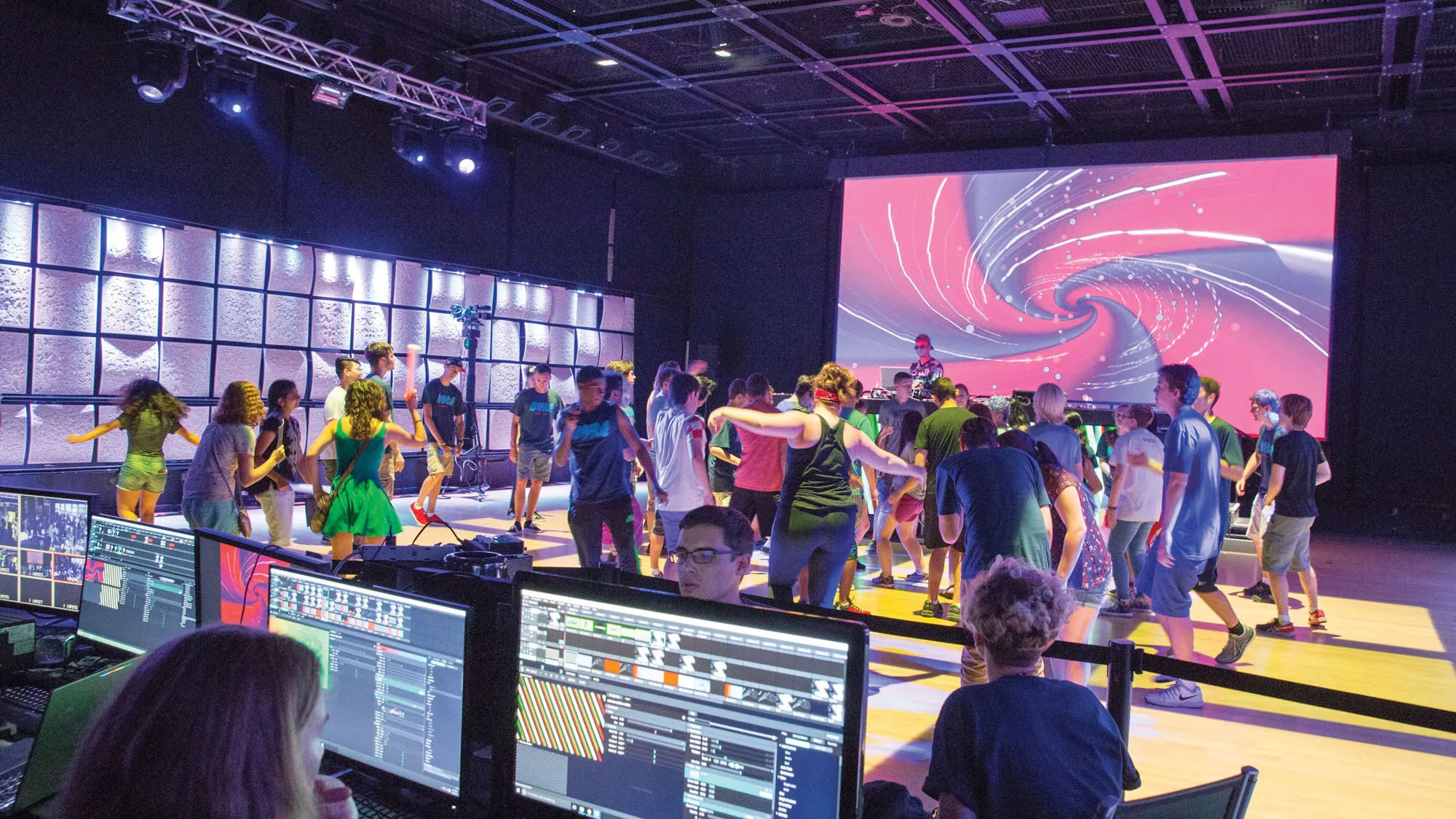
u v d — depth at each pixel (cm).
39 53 768
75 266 804
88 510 273
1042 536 381
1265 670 553
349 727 204
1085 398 1158
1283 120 1099
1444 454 1084
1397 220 1102
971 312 1218
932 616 648
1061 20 815
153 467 595
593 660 176
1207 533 491
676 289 1461
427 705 190
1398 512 1102
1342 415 1130
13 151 755
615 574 260
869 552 933
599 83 1056
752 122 1182
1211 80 947
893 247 1262
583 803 177
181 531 246
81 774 105
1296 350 1059
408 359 1079
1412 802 379
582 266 1300
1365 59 881
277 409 544
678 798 167
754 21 834
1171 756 422
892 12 804
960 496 393
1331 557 973
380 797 200
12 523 284
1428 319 1090
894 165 1266
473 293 1155
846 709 151
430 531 873
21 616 290
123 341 838
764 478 610
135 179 833
